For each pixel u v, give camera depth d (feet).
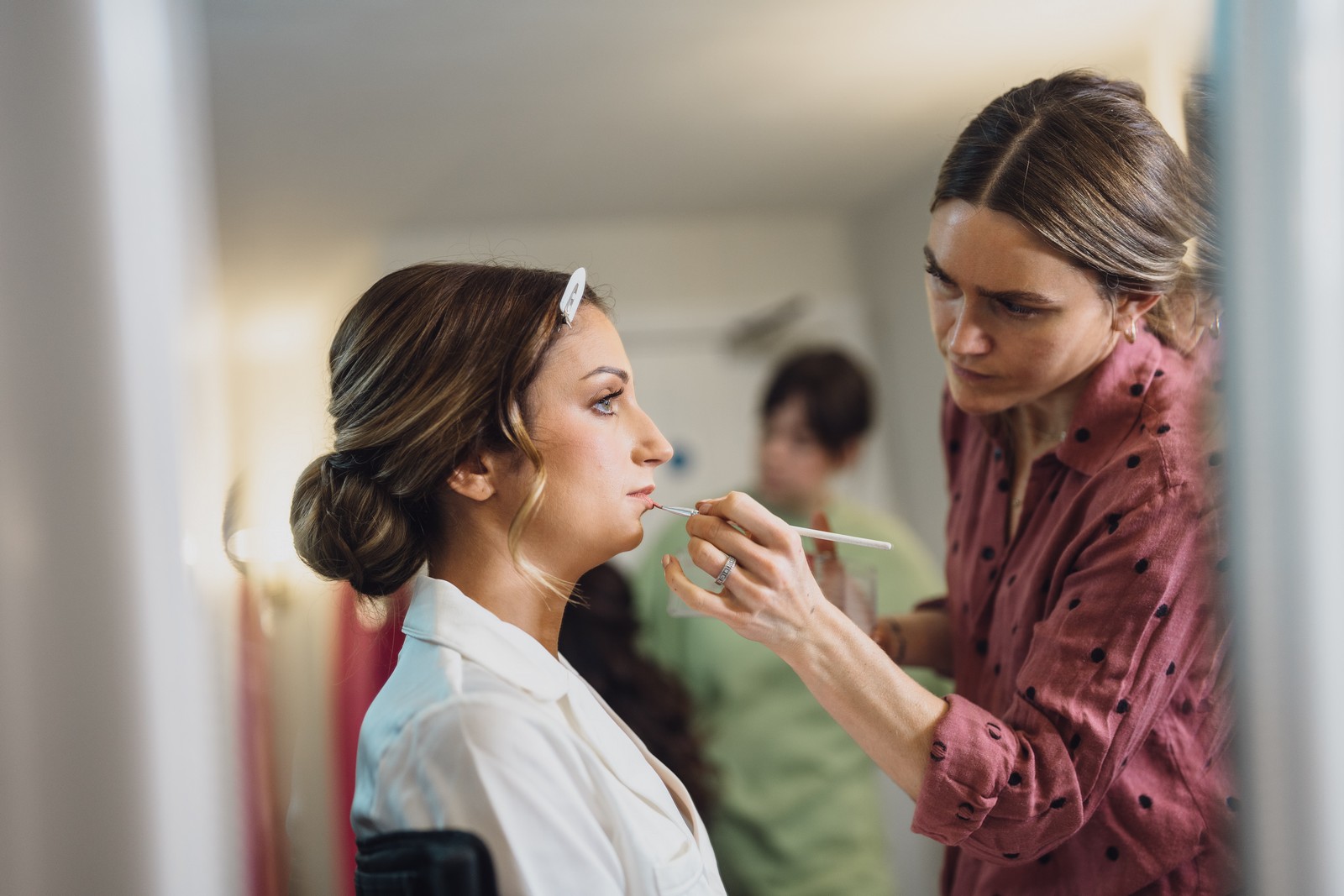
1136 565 2.74
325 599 4.94
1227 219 2.89
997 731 2.72
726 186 7.90
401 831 2.20
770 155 7.30
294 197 6.77
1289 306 2.82
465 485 2.56
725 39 5.57
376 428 2.55
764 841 5.51
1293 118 2.82
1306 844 2.79
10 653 2.67
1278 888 2.82
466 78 5.71
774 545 2.61
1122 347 3.00
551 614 2.71
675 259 8.50
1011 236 2.71
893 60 5.90
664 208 8.20
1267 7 2.84
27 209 2.71
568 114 6.27
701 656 5.51
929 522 8.21
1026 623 3.10
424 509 2.66
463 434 2.50
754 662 5.49
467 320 2.56
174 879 2.78
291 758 5.10
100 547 2.72
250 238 7.07
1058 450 3.07
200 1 4.81
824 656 2.69
